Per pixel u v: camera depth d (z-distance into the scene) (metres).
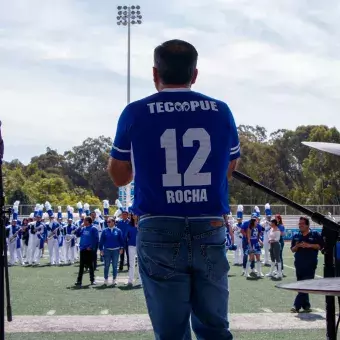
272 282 18.56
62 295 15.30
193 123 3.15
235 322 10.97
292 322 10.96
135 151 3.16
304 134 72.12
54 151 94.06
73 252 28.31
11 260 27.23
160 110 3.17
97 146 92.12
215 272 3.13
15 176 70.56
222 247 3.18
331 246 5.02
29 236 27.20
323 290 2.63
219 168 3.17
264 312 12.19
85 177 91.44
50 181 70.69
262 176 69.25
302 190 64.81
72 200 66.12
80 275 17.81
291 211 46.97
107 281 17.94
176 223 3.09
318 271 21.44
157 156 3.12
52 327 10.46
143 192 3.15
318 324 10.74
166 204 3.11
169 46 3.28
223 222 3.21
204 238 3.11
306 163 62.84
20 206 45.53
